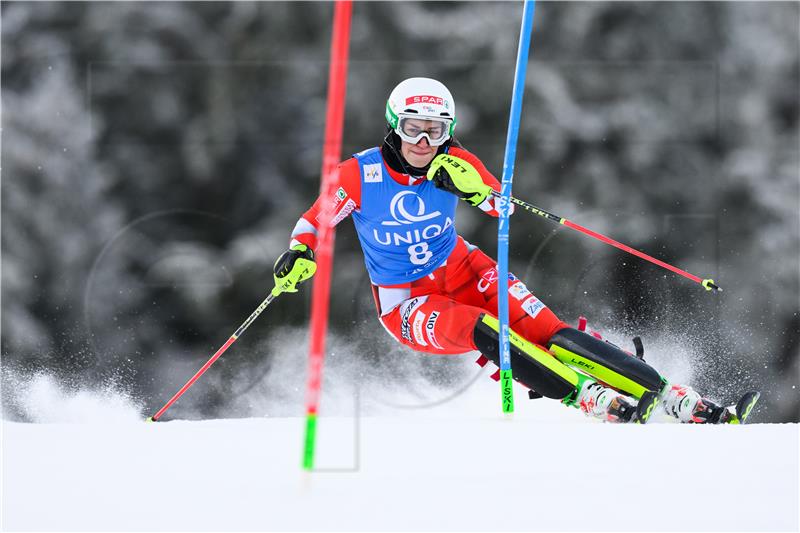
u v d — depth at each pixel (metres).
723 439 10.59
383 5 51.00
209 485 8.73
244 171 51.72
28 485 8.91
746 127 52.19
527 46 12.90
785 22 53.34
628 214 49.72
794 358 45.59
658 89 52.12
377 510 7.91
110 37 53.09
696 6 52.94
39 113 52.50
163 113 52.56
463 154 15.13
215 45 53.09
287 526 7.54
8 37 53.25
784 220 50.38
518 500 8.17
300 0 52.66
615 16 52.75
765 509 7.87
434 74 50.72
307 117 51.78
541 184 49.56
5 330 49.59
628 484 8.66
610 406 13.28
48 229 51.38
